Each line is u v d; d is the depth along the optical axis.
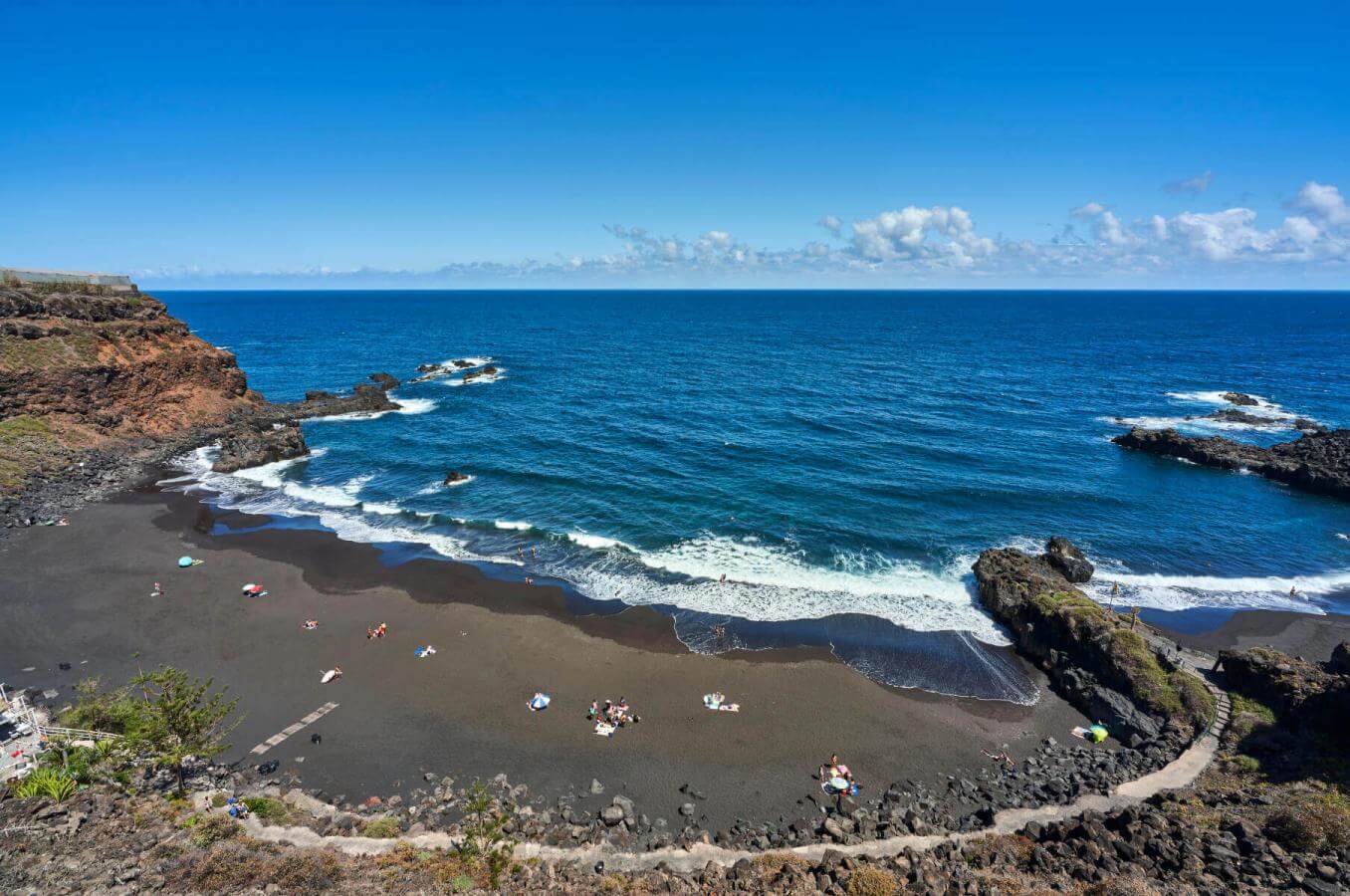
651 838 24.36
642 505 55.97
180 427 76.00
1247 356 146.00
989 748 30.11
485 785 26.72
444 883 20.38
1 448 59.19
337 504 56.38
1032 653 37.31
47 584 42.00
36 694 30.75
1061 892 19.98
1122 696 32.53
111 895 18.00
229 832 21.94
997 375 119.19
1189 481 65.12
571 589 42.69
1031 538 51.25
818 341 173.25
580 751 28.92
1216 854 21.08
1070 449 74.62
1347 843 20.80
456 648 36.25
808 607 41.12
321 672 33.94
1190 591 43.94
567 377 117.06
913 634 38.81
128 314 78.88
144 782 24.94
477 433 78.81
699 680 34.12
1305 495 62.03
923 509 55.94
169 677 26.25
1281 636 38.78
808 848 23.70
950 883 20.88
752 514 54.19
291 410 86.62
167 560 45.78
